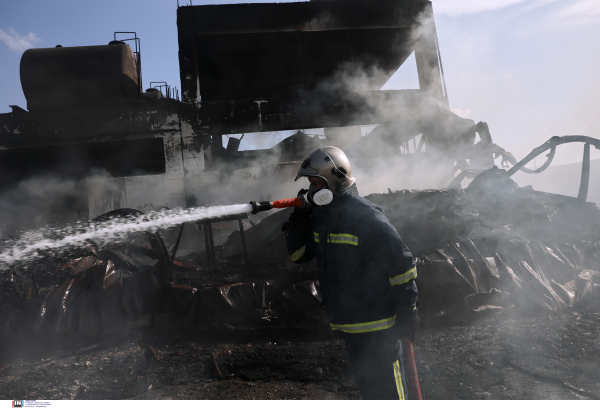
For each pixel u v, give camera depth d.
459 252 4.18
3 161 12.26
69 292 3.80
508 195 5.52
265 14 12.02
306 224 2.06
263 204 1.99
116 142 10.84
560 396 2.44
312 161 1.96
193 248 7.41
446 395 2.55
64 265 4.18
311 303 3.67
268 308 3.77
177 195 10.43
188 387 2.88
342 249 1.87
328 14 12.27
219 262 5.21
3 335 3.53
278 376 2.98
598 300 4.10
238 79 17.84
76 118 10.48
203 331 3.69
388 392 1.82
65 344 3.61
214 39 12.86
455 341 3.34
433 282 3.93
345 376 2.89
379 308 1.84
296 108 11.18
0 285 3.78
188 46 11.48
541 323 3.63
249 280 4.14
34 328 3.54
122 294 3.82
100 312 3.71
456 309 3.78
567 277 4.33
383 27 12.46
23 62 10.95
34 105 10.95
